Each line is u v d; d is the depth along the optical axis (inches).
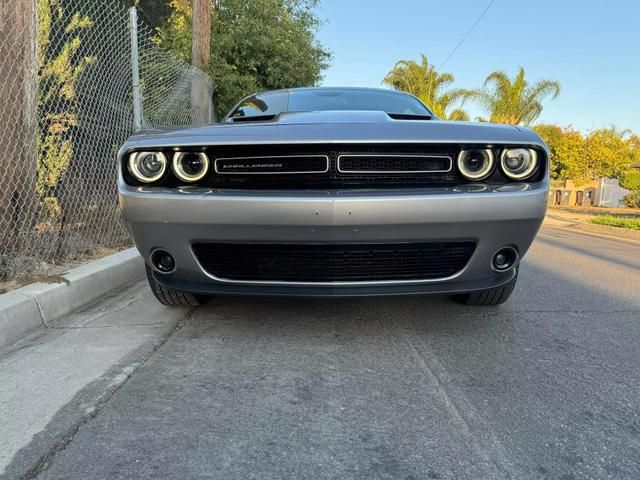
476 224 96.7
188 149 97.9
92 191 181.8
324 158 96.0
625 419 81.3
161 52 247.6
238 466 68.1
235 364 100.3
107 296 146.4
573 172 1087.0
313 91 159.3
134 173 100.8
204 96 322.7
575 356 107.6
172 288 106.0
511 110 935.7
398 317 129.6
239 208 94.2
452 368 100.0
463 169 98.7
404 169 97.5
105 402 84.5
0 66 139.2
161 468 67.5
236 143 95.7
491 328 123.9
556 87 925.8
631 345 115.1
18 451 70.6
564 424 79.6
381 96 156.1
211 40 400.5
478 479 66.1
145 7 401.7
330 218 93.0
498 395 89.0
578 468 68.5
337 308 135.4
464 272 101.7
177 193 97.1
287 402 85.4
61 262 156.4
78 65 179.6
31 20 146.9
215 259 101.9
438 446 73.3
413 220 94.1
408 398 87.4
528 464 69.2
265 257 99.7
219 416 80.7
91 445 72.4
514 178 100.4
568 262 249.6
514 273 115.3
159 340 112.3
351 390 90.0
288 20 446.3
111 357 102.7
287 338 114.3
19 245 144.5
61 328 119.5
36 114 150.4
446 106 1082.1
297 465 68.6
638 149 1147.9
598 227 561.0
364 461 69.6
